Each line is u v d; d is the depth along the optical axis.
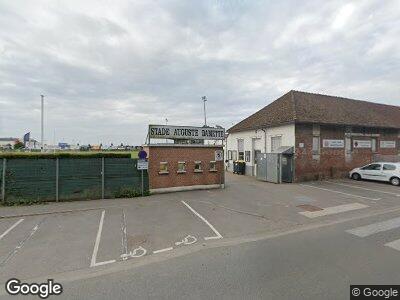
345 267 5.02
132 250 6.29
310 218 9.10
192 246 6.52
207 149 14.74
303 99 21.45
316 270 4.92
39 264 5.57
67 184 11.62
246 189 14.80
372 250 5.88
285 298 3.99
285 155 17.83
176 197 12.52
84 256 5.95
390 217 9.05
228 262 5.43
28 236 7.27
